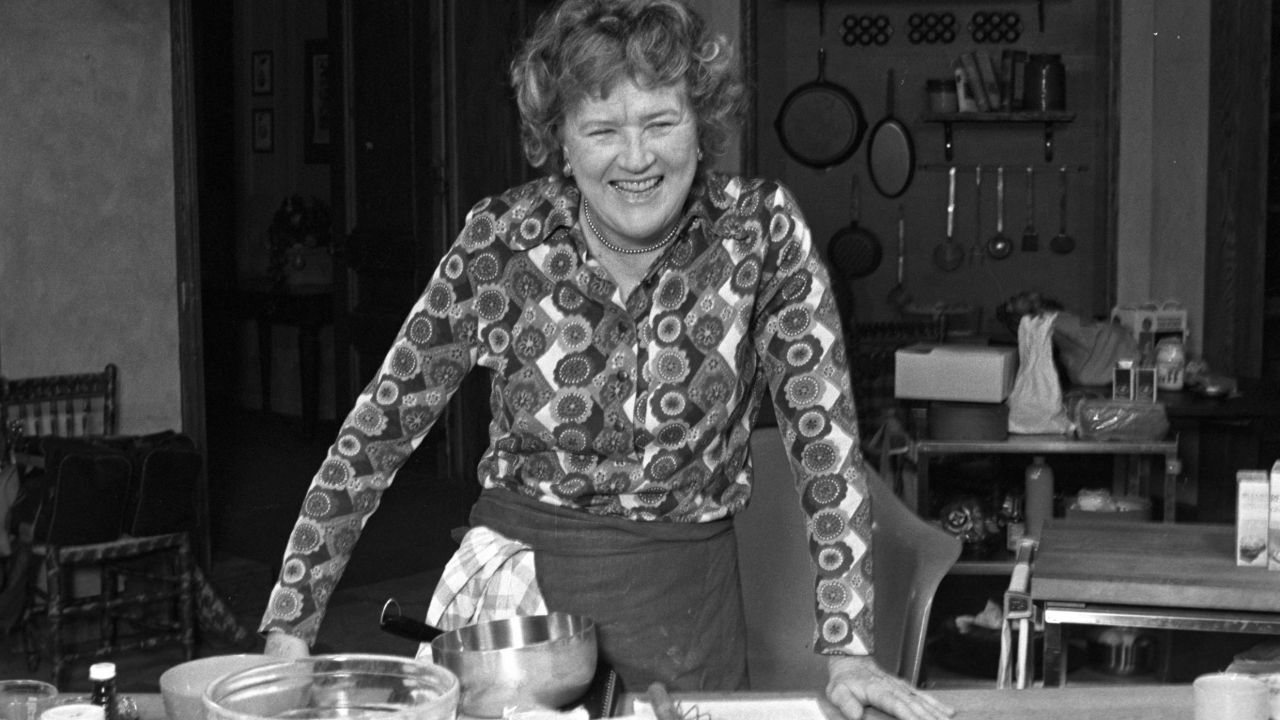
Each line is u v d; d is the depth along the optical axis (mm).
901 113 7215
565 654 1490
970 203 7188
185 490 4203
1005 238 7102
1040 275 7133
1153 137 6180
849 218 7316
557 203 1676
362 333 7301
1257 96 5539
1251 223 5590
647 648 1714
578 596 1719
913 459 4227
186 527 4223
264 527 6086
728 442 1760
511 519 1766
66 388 4574
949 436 4137
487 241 1699
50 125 4570
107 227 4715
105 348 4734
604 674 1633
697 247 1675
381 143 6996
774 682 2342
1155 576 2549
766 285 1710
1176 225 6012
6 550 4195
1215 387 4719
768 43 6887
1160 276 6125
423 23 6621
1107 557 2703
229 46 9391
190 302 4902
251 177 9430
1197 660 3924
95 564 4480
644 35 1505
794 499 2377
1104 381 4777
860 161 7273
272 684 1259
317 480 1703
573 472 1718
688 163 1579
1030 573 2654
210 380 9938
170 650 4469
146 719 1512
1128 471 4672
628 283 1684
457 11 6492
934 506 4594
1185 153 5945
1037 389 4195
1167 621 2492
